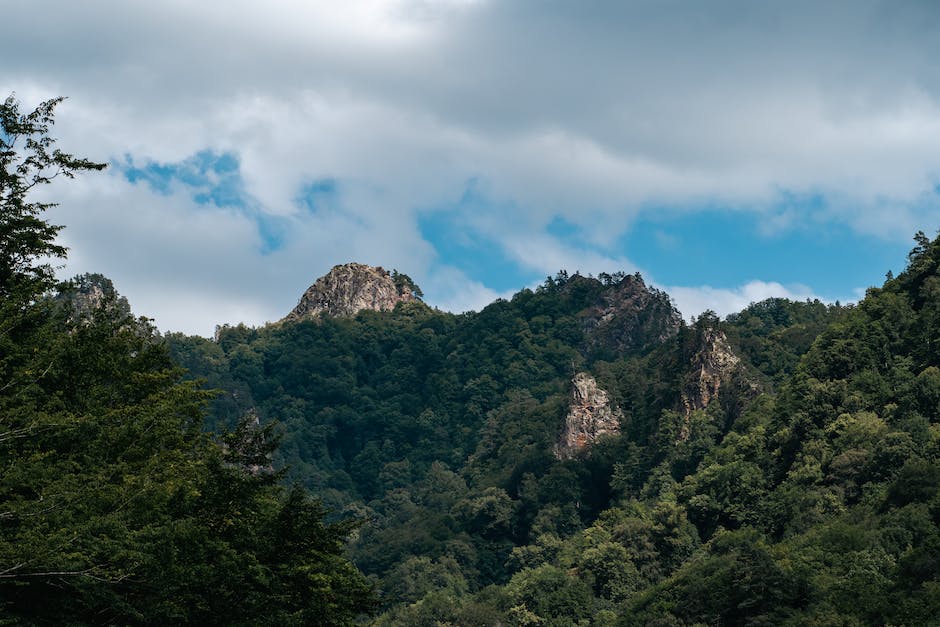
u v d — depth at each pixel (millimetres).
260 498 46156
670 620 139875
